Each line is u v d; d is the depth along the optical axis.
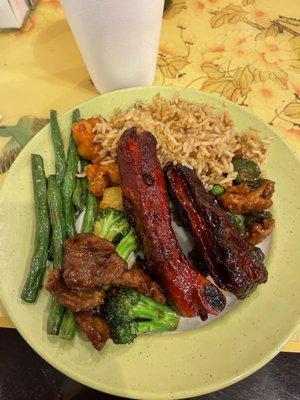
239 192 0.24
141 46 0.24
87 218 0.24
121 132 0.25
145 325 0.21
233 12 0.33
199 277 0.21
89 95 0.29
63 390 0.23
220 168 0.25
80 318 0.20
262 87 0.29
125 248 0.23
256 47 0.31
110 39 0.23
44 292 0.21
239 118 0.26
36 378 0.23
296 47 0.31
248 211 0.23
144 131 0.23
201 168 0.25
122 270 0.21
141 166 0.22
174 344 0.20
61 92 0.29
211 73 0.30
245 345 0.20
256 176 0.25
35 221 0.23
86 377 0.19
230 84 0.29
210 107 0.26
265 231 0.22
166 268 0.21
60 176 0.25
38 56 0.31
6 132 0.28
